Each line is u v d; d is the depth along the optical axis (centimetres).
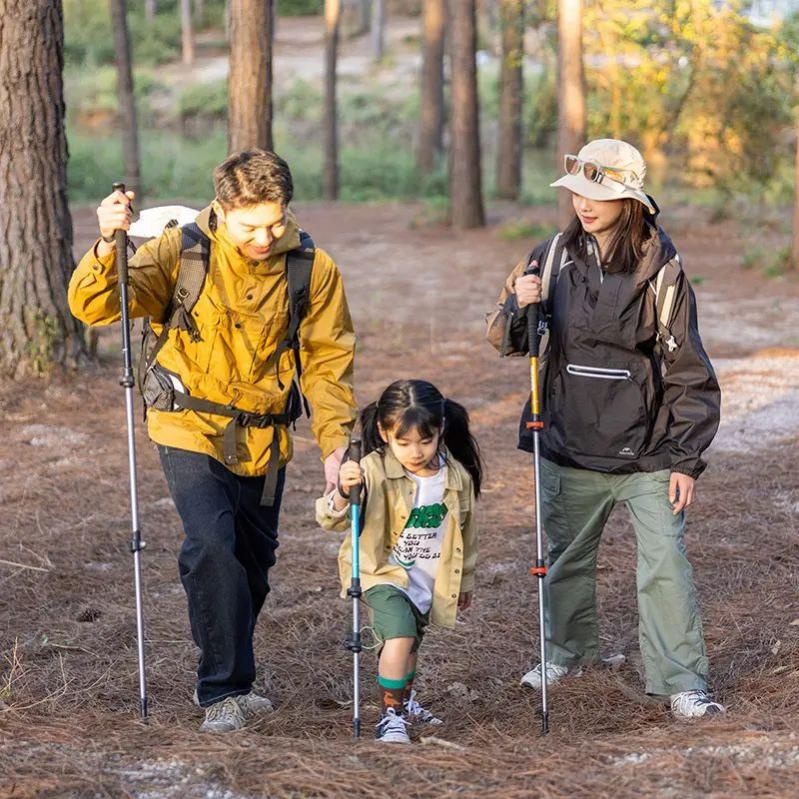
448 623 624
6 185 1496
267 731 631
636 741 564
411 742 598
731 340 1969
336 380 649
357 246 3297
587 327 628
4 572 922
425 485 614
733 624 786
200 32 8044
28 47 1463
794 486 1118
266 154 587
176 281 618
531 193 4634
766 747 534
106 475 1191
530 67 6269
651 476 642
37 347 1515
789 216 3572
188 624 822
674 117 3431
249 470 640
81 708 670
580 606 705
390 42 7762
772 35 3259
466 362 1808
